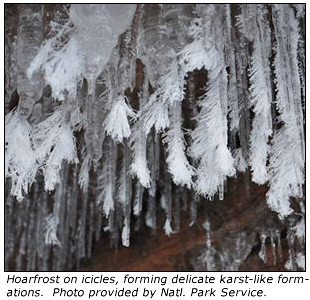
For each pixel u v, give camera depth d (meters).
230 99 2.28
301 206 3.01
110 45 2.12
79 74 2.24
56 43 2.30
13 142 2.31
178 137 2.26
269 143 2.55
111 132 2.41
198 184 2.38
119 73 2.21
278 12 2.29
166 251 3.66
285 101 2.20
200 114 2.32
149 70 2.24
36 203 3.78
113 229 3.87
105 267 3.93
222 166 2.14
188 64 2.14
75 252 4.09
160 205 3.71
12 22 2.46
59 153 2.30
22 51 2.34
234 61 2.25
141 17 2.25
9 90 2.49
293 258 3.13
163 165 3.33
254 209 3.22
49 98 2.55
